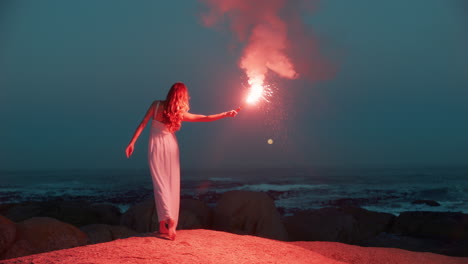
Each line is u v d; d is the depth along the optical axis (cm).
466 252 880
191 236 498
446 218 1229
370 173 7788
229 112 454
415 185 3794
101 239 749
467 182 4291
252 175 6931
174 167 454
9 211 1184
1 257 578
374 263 533
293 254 498
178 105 446
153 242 431
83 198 2422
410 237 1110
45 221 673
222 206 1018
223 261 402
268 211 998
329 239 1044
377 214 1323
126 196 2556
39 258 360
